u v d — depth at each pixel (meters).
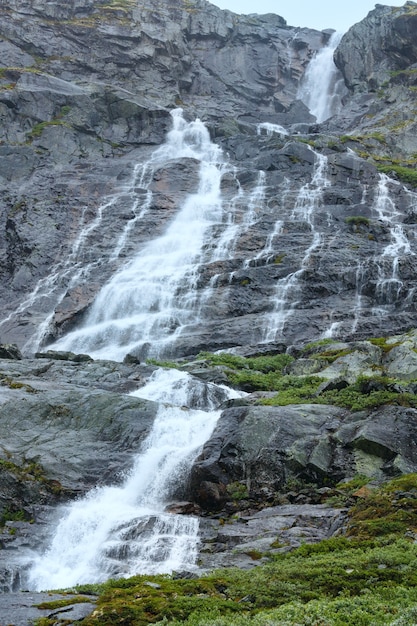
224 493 20.88
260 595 13.34
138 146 58.81
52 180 51.59
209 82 71.19
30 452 22.72
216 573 15.00
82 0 69.62
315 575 13.91
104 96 60.59
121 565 18.08
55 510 20.91
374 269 39.03
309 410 23.00
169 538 18.64
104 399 24.61
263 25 79.00
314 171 52.66
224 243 43.62
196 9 74.50
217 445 21.98
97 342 37.66
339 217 47.06
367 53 70.38
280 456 21.20
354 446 21.22
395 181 52.41
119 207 48.06
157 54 68.75
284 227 45.44
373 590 13.20
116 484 22.25
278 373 29.44
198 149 58.31
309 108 74.19
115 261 43.81
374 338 31.73
